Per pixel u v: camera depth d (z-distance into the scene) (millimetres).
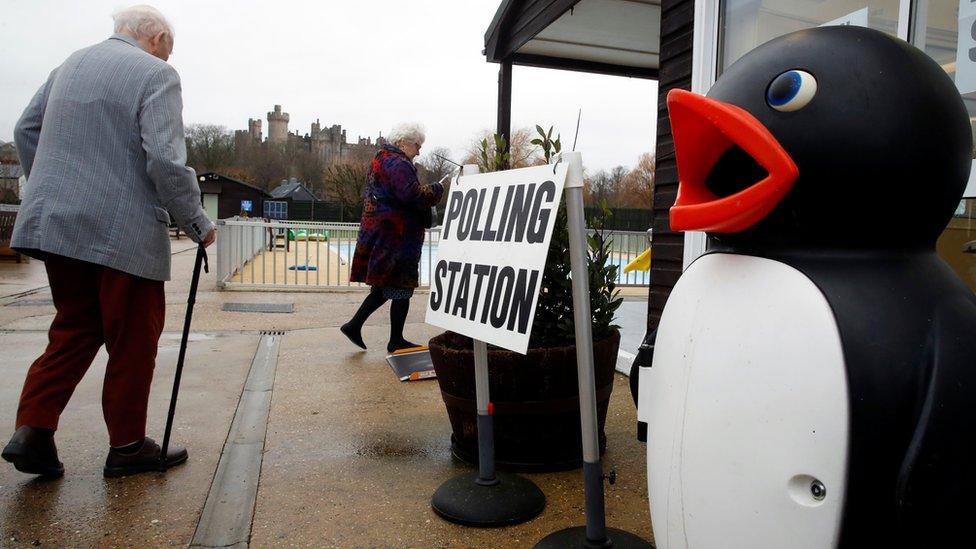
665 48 4051
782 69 1166
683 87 3846
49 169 2326
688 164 1250
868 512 1037
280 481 2525
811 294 1103
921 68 1171
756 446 1118
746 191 1123
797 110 1117
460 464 2703
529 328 1793
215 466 2664
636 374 1816
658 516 1340
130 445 2537
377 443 2943
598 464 1863
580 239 1800
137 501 2326
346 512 2264
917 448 993
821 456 1053
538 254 1822
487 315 1998
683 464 1235
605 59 7281
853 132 1083
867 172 1083
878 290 1083
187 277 10758
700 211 1182
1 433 3016
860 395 1030
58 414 2434
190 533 2105
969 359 1023
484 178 2199
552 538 1973
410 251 4590
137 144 2398
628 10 5785
